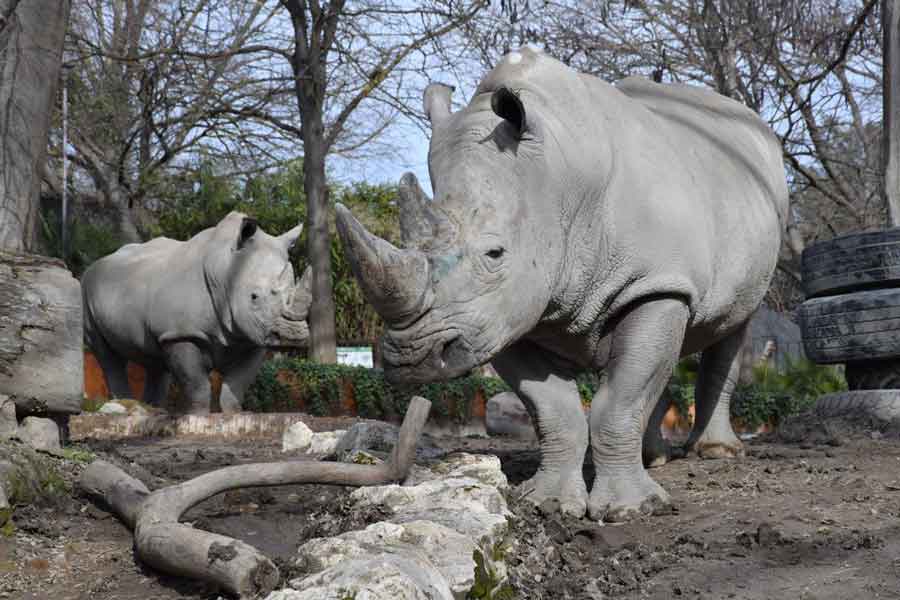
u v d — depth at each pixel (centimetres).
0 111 695
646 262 556
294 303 1133
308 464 510
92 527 498
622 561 465
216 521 508
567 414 574
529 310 504
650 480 561
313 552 391
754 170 693
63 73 2127
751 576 433
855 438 823
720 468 688
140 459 780
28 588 412
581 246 542
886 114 1152
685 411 1461
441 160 516
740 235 642
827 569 436
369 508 470
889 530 489
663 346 561
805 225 2508
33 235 709
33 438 585
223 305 1142
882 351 892
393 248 457
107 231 2103
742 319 696
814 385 1753
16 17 700
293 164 2434
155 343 1198
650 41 1800
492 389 1407
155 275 1198
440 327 470
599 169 539
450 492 473
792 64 1831
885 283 913
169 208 2597
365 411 1481
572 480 560
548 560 461
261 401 1530
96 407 1123
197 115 2125
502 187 497
